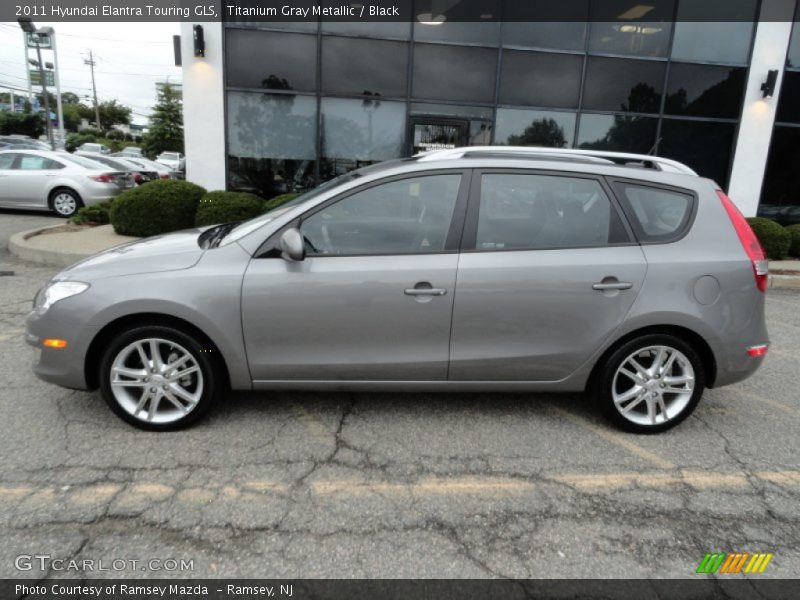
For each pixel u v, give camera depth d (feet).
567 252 10.82
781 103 38.11
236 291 10.32
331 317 10.55
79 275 10.48
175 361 10.74
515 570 7.68
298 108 34.60
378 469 9.94
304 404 12.34
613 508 9.10
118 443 10.45
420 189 10.83
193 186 31.14
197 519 8.44
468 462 10.28
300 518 8.55
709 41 36.58
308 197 11.58
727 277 10.93
